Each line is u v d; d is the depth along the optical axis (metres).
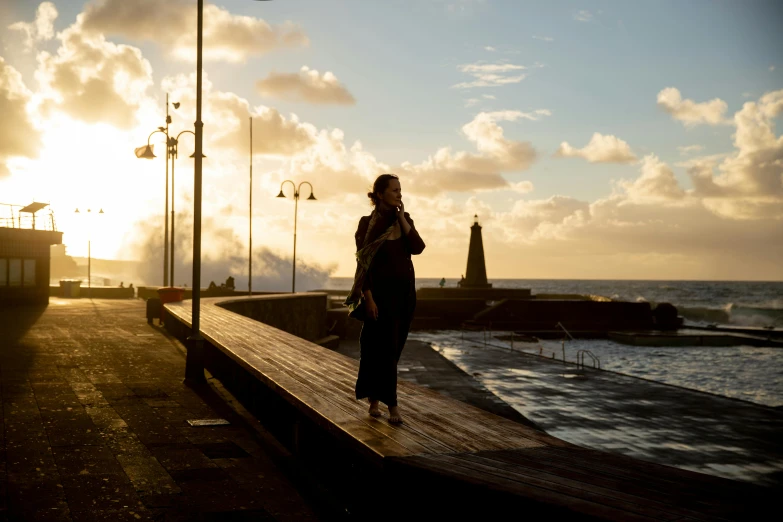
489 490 3.30
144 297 43.38
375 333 5.12
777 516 2.76
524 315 54.06
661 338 43.41
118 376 11.66
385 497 4.35
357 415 5.42
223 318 15.87
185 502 5.48
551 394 21.06
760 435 15.65
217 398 10.25
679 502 2.99
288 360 8.81
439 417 5.40
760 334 52.44
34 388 10.23
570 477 3.52
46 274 32.44
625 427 16.44
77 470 6.23
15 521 4.89
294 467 6.74
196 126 12.03
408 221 5.09
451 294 66.69
